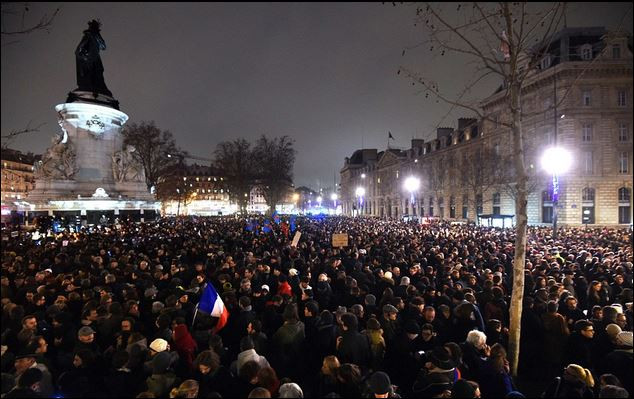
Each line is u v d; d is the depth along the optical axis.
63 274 10.51
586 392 5.07
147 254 16.06
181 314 7.45
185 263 13.44
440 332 7.71
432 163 82.19
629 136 47.56
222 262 13.38
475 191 54.38
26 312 8.05
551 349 7.66
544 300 8.72
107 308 7.41
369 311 8.37
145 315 8.52
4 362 5.74
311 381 7.38
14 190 101.62
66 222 31.66
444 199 76.31
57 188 37.62
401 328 7.40
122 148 42.94
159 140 67.31
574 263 12.85
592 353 6.92
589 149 47.91
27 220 38.06
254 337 6.82
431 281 11.02
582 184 47.72
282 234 26.36
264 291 9.35
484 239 21.69
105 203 37.56
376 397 4.70
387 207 107.69
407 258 14.93
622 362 5.98
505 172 52.25
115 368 5.41
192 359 6.30
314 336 7.28
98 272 11.54
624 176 47.59
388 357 7.08
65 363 6.06
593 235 27.27
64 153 38.38
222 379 5.32
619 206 47.78
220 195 147.62
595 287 9.82
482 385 5.68
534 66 8.16
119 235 24.16
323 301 9.53
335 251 15.91
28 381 4.72
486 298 9.18
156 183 71.50
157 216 48.25
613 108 47.28
